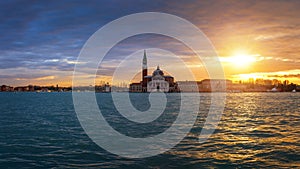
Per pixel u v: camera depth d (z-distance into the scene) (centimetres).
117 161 1806
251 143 2400
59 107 8056
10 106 8588
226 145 2319
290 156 1925
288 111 6488
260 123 3994
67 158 1878
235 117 4947
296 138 2658
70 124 3859
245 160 1825
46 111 6431
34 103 10619
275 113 5894
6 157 1908
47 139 2609
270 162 1777
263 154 1988
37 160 1830
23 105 9181
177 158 1878
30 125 3722
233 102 11588
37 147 2234
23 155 1962
